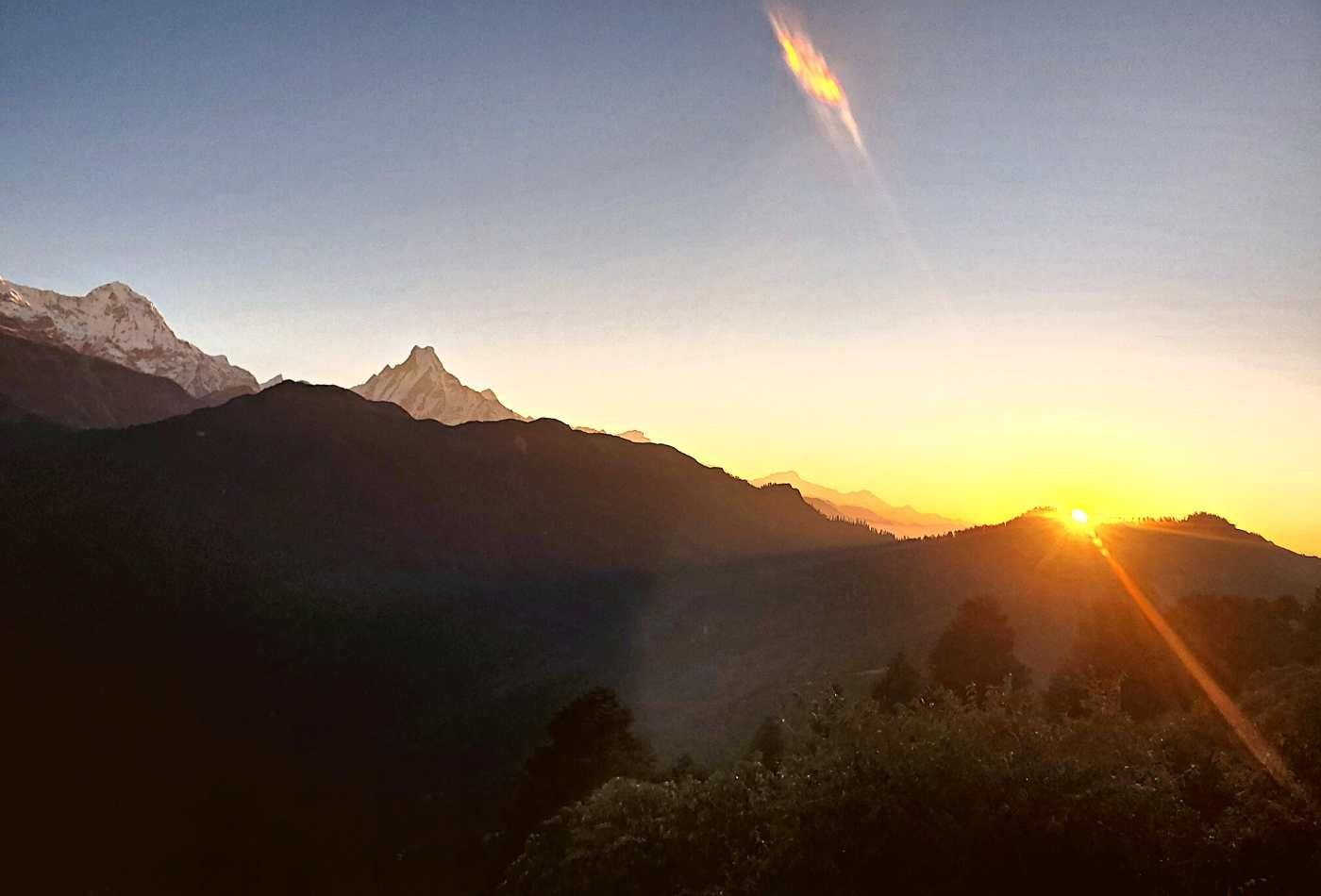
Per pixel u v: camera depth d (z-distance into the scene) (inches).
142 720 3902.6
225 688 4608.8
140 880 2293.3
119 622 5007.4
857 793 331.9
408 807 3166.8
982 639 1619.1
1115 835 302.2
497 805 2669.8
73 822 2738.7
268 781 3430.1
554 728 1343.5
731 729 2209.6
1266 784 359.3
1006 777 330.0
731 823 374.3
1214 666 1246.9
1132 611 1514.5
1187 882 293.3
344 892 2046.0
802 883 310.8
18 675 3949.3
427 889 1609.3
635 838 383.9
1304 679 587.5
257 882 2176.4
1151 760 356.2
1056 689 1283.2
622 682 4810.5
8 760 3147.1
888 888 301.0
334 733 4402.1
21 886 2267.5
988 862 300.8
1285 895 285.7
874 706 407.8
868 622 4554.6
